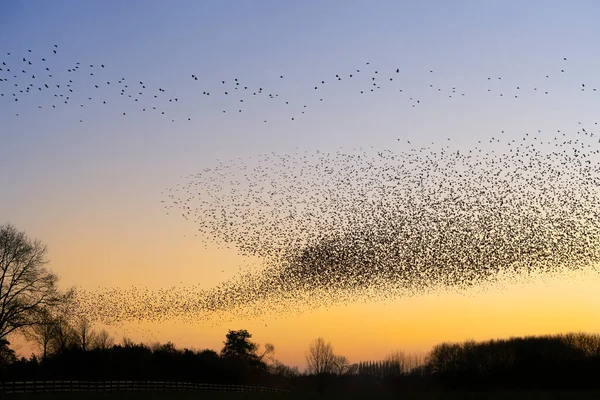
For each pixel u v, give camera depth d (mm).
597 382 99188
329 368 160250
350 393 101062
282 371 161125
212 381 109000
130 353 102125
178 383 90750
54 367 92250
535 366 103250
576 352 106625
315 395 90438
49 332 73062
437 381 112188
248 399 72250
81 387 74562
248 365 127312
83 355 95625
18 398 58688
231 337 131000
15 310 65750
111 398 62000
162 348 114625
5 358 86438
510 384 103812
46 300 67438
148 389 84062
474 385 106062
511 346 111500
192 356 110438
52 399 58094
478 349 114562
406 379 130375
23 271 66562
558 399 77062
